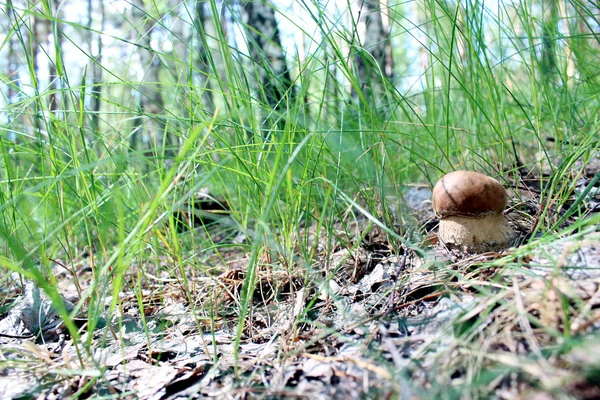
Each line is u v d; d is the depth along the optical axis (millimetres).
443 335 263
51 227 469
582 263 283
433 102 451
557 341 229
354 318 313
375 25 818
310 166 436
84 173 373
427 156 522
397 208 439
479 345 241
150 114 372
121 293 431
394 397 224
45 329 363
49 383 285
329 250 367
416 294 324
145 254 420
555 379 203
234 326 350
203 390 271
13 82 369
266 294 390
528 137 584
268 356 294
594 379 199
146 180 483
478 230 344
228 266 440
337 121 511
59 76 341
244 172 371
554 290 248
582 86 533
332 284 367
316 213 448
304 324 322
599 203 374
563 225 358
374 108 466
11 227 386
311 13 369
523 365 215
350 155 492
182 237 502
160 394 273
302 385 256
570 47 466
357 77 480
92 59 336
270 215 386
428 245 380
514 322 242
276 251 404
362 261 392
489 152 515
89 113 368
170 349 320
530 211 404
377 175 438
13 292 434
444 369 234
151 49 347
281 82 461
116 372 295
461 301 293
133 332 353
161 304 401
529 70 455
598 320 233
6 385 285
